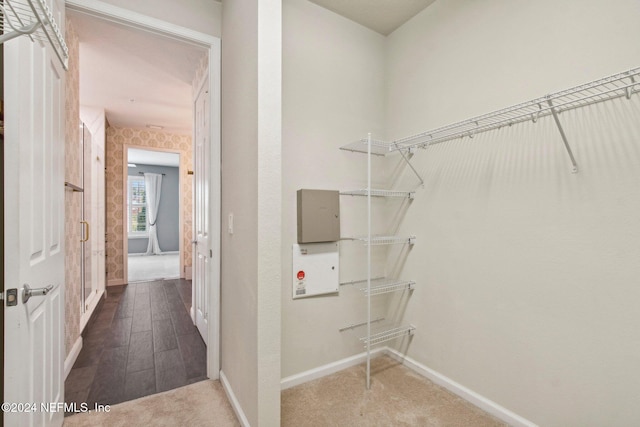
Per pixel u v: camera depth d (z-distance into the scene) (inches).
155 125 191.5
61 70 59.4
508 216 65.0
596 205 52.7
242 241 63.6
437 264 80.2
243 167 63.1
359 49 91.5
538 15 60.2
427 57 83.3
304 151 81.4
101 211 155.7
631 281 49.0
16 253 40.3
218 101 81.7
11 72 40.1
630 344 49.1
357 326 90.4
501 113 56.7
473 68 71.7
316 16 83.3
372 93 94.3
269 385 55.6
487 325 68.6
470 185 72.6
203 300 107.9
